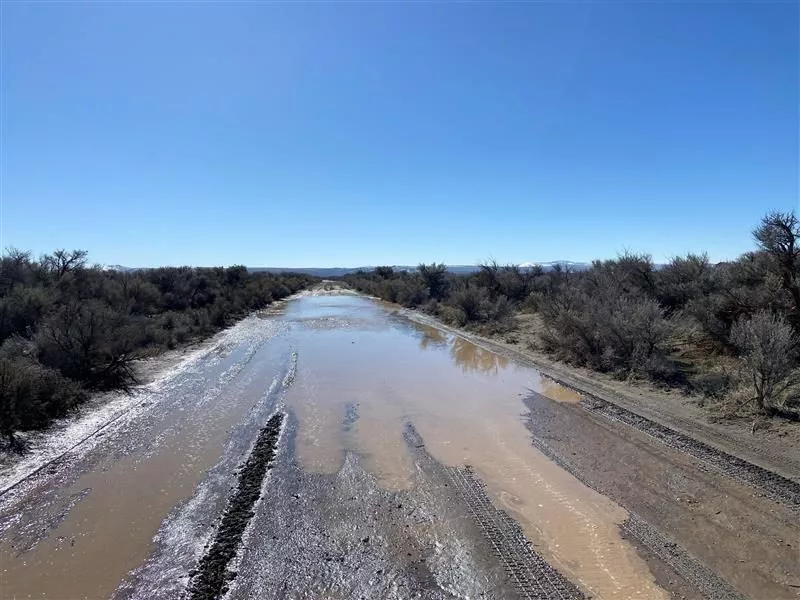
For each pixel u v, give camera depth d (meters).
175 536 6.14
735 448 8.42
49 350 12.48
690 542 5.94
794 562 5.48
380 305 40.94
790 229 11.98
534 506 6.86
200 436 9.52
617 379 13.27
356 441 9.32
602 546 5.91
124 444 9.07
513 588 5.17
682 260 18.86
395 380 14.05
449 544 5.97
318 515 6.62
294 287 64.50
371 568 5.50
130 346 14.02
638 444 8.94
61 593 5.11
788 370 9.88
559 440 9.28
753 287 13.65
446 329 24.89
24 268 20.92
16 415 9.19
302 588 5.16
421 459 8.48
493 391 12.85
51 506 6.84
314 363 16.33
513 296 30.64
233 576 5.34
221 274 41.69
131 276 27.44
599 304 15.98
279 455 8.63
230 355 17.73
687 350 14.44
